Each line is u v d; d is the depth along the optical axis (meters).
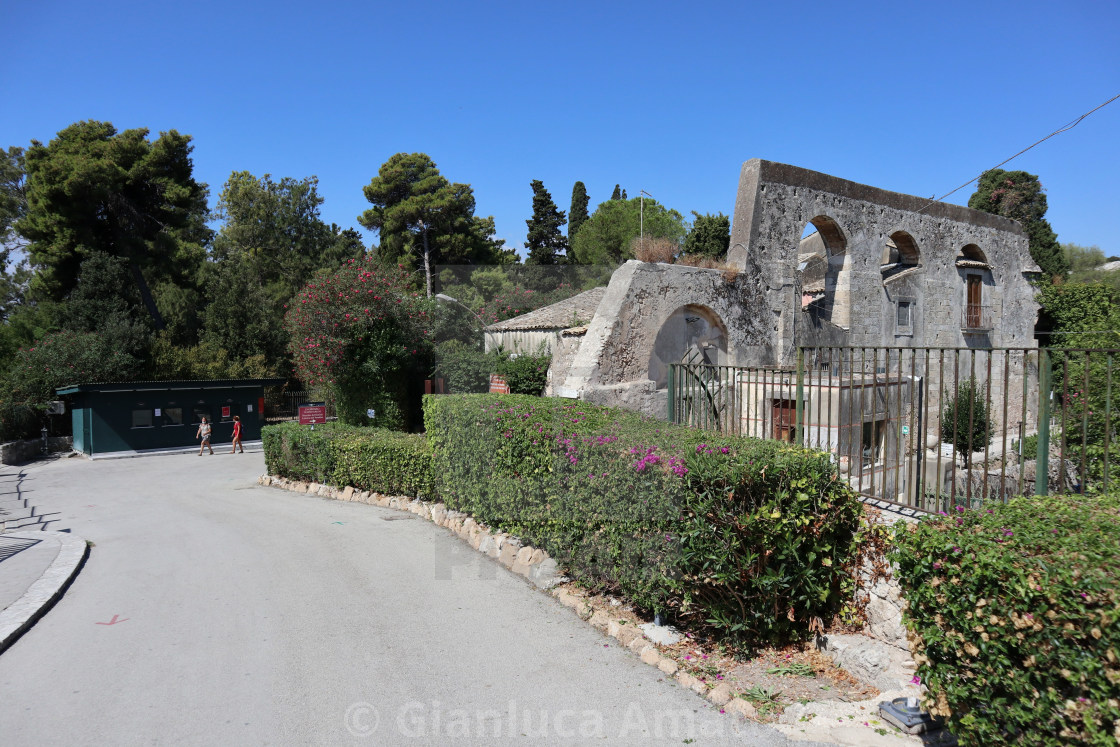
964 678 3.20
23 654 5.79
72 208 30.42
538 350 12.60
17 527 12.42
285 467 16.02
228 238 48.91
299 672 5.14
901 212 16.66
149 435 25.34
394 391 19.12
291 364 36.12
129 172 31.31
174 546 10.02
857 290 15.34
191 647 5.77
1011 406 18.80
